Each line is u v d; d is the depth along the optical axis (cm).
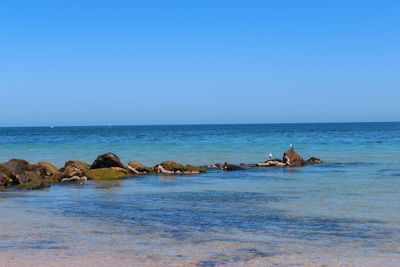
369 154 5216
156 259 1037
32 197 2134
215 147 6562
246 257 1060
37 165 3059
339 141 8225
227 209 1775
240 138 9919
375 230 1377
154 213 1681
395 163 4141
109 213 1683
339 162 4325
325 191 2314
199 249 1137
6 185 2584
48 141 9044
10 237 1265
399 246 1180
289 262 1020
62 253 1086
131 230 1372
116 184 2734
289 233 1334
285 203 1925
